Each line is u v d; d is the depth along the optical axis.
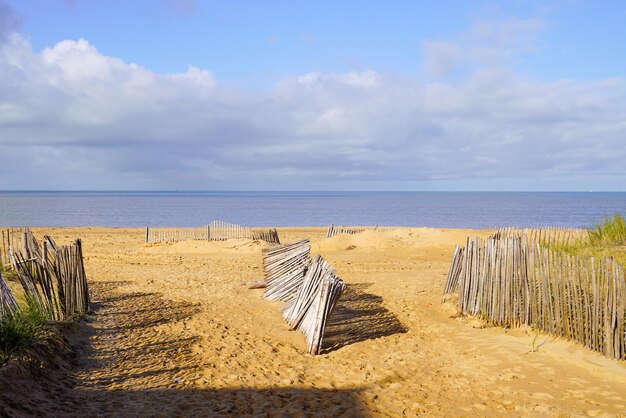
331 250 21.73
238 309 11.19
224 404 5.81
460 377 6.61
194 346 8.29
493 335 8.27
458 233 21.84
